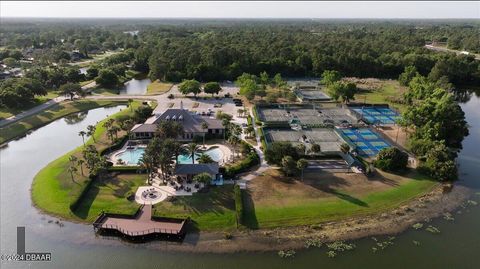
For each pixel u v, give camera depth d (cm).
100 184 9888
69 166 10862
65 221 8456
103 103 18350
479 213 8869
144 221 8275
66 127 15388
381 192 9612
